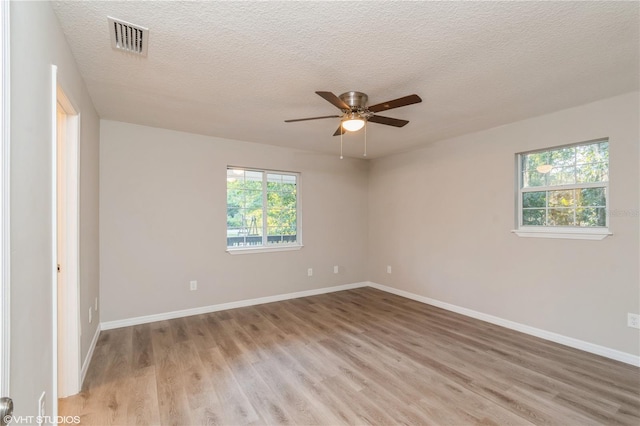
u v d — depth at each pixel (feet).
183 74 7.50
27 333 3.81
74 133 6.96
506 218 11.40
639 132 8.39
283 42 6.14
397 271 16.26
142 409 6.50
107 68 7.19
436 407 6.58
